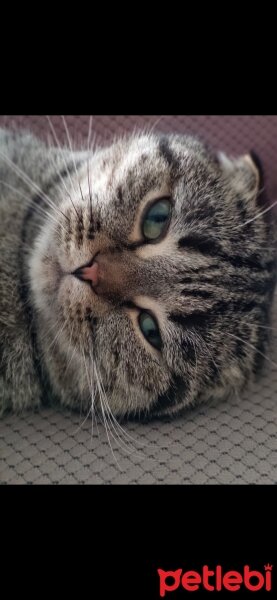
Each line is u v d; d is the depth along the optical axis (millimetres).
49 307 174
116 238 164
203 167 182
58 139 239
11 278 187
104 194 171
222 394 170
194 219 167
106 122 243
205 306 164
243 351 174
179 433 153
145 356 165
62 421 165
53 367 181
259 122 269
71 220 170
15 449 145
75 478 134
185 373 164
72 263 165
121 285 160
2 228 193
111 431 156
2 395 177
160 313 163
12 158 211
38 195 203
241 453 141
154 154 178
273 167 266
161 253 165
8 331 183
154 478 134
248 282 174
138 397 167
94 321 161
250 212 183
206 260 166
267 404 163
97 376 163
